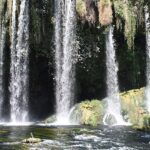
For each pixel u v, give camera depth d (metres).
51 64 35.72
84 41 34.91
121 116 32.12
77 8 34.12
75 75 35.44
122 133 25.08
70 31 34.84
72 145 20.67
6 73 35.81
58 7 35.00
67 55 35.19
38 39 34.81
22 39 34.97
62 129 26.88
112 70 35.66
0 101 36.38
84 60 35.19
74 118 32.28
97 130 26.50
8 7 34.44
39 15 34.75
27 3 34.75
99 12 33.94
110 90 35.75
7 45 35.06
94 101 33.12
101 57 35.28
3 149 19.36
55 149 19.61
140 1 28.39
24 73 35.78
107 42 34.84
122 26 34.53
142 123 27.08
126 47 35.28
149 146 20.69
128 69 36.00
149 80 36.44
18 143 20.97
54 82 36.12
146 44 36.03
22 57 35.34
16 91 35.84
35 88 36.66
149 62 36.34
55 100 36.12
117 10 34.22
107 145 20.84
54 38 35.09
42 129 26.81
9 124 31.70
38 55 35.38
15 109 35.81
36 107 36.75
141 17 34.75
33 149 19.50
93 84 35.94
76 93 35.66
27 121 35.12
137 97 33.50
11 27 34.53
